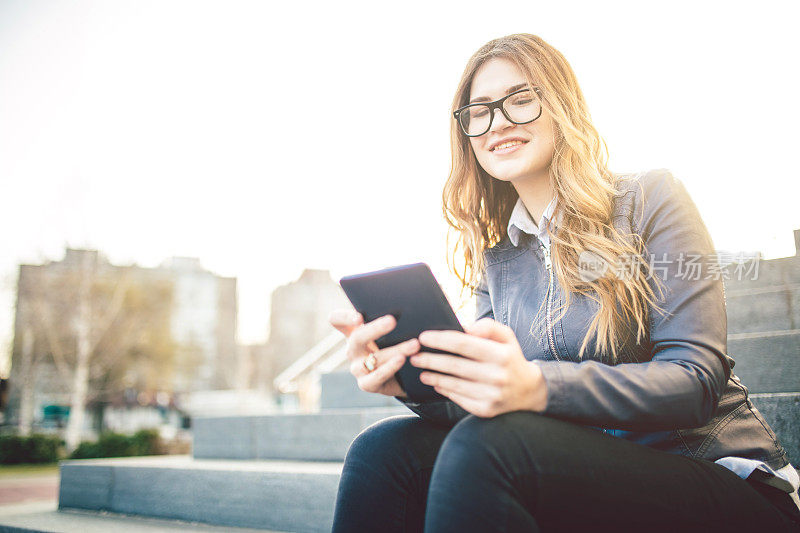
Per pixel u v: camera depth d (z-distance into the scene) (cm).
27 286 1942
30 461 1291
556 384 71
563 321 98
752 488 77
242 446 332
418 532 91
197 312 4584
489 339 72
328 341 1510
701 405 75
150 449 1172
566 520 69
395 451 92
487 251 121
